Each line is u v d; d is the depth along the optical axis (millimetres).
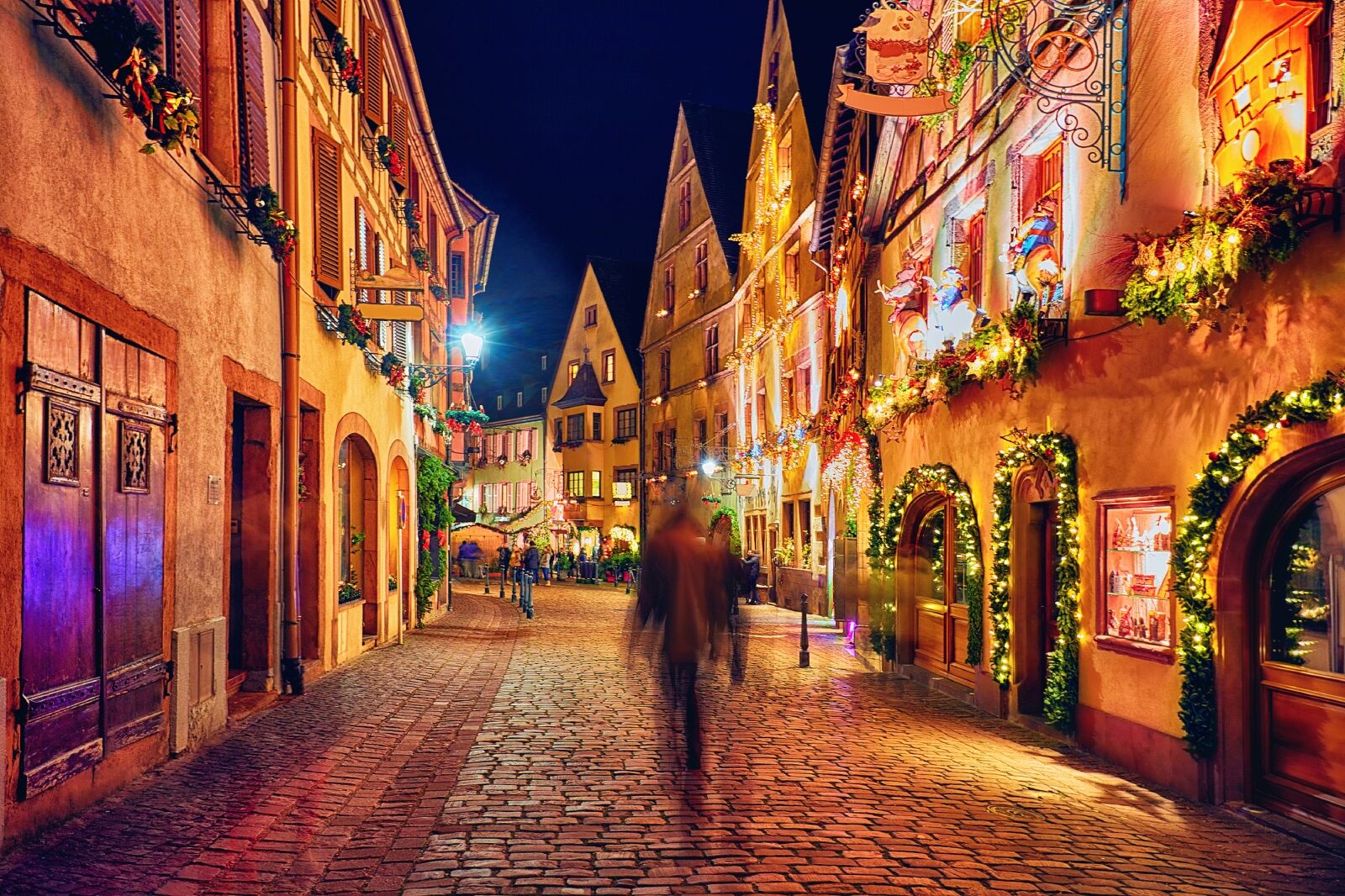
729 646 7359
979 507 12125
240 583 11125
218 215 9258
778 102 31344
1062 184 10336
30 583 5684
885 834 6312
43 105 5855
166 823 6109
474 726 9859
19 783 5508
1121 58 9117
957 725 10711
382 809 6715
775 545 31391
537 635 20562
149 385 7547
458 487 44719
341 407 14797
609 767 8062
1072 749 9562
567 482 53750
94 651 6555
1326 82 6609
